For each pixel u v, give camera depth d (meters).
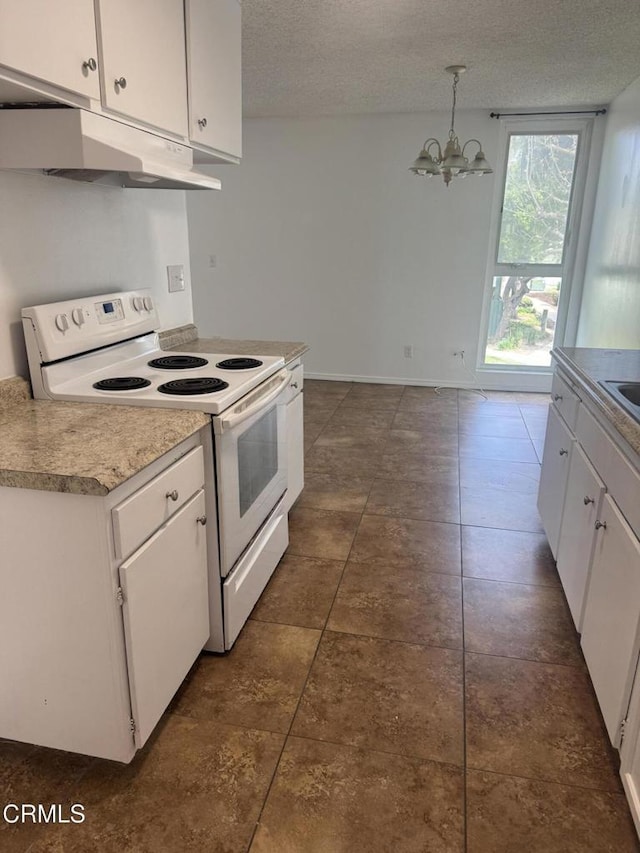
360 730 1.68
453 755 1.60
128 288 2.34
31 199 1.78
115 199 2.21
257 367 2.18
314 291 5.68
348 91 4.36
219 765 1.56
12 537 1.32
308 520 2.95
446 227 5.25
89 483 1.21
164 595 1.53
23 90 1.34
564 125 4.90
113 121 1.63
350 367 5.80
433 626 2.14
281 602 2.27
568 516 2.20
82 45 1.46
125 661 1.39
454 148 3.77
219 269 5.83
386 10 2.89
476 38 3.26
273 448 2.30
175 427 1.53
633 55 3.52
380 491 3.30
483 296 5.37
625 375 2.09
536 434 4.30
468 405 5.02
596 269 4.73
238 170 5.53
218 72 2.22
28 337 1.75
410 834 1.38
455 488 3.35
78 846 1.35
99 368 2.04
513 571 2.51
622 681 1.47
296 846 1.35
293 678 1.88
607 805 1.46
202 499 1.73
